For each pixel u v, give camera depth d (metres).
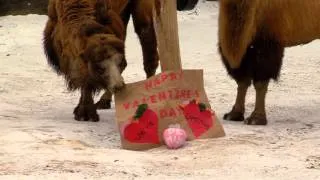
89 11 12.55
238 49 13.12
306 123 13.70
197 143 11.42
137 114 11.61
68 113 14.62
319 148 10.94
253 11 12.99
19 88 18.19
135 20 15.23
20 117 13.75
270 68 13.31
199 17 34.62
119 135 12.28
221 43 13.42
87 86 12.64
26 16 32.75
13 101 16.16
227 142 11.39
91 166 9.54
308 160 10.06
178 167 9.73
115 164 9.75
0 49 25.45
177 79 12.09
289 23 13.38
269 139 11.80
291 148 10.94
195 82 12.23
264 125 13.38
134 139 11.44
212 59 24.22
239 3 12.95
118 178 8.92
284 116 14.57
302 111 15.22
